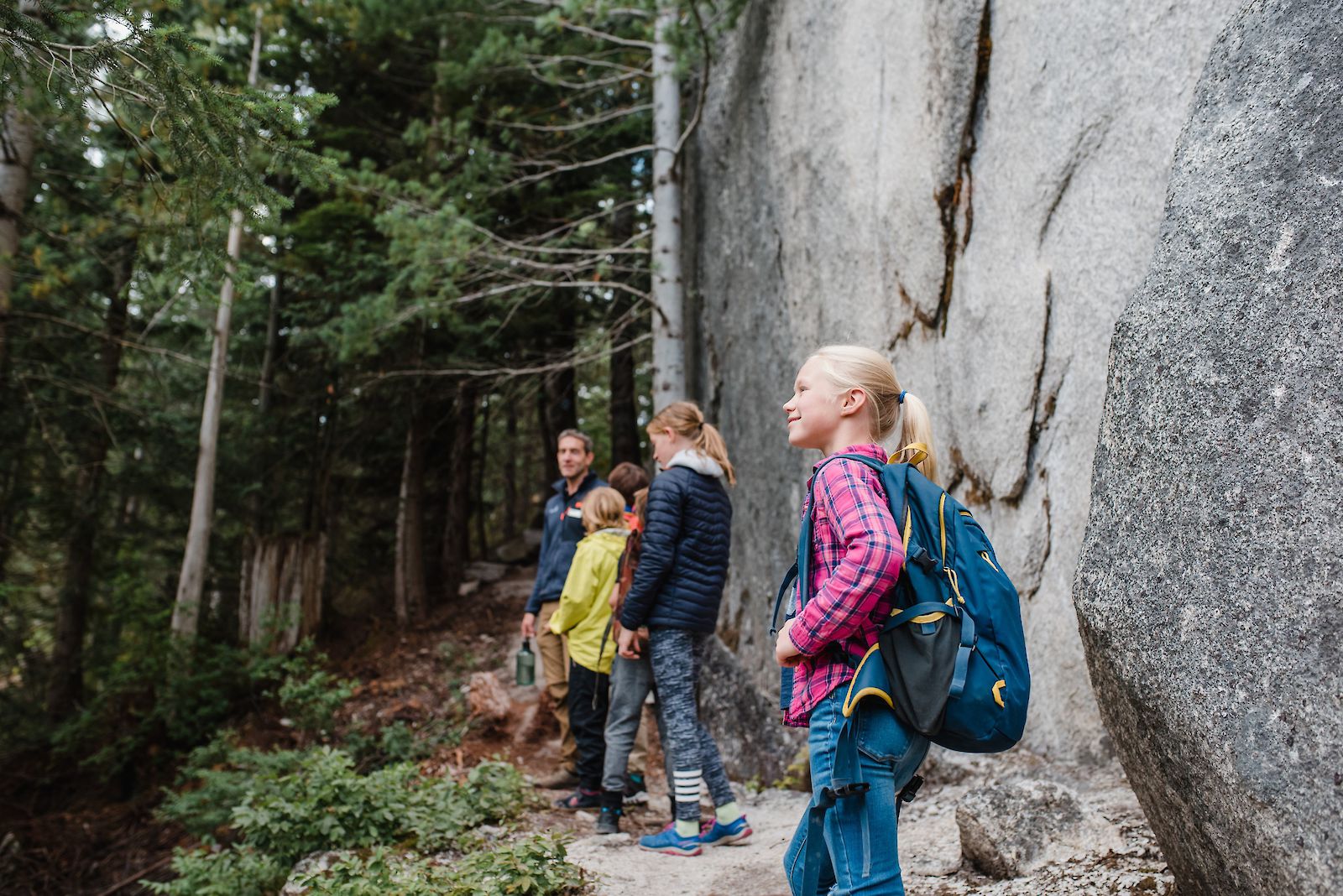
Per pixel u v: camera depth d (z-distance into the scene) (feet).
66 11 11.98
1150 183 12.97
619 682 14.33
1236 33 7.21
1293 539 5.49
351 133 37.32
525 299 31.37
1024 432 15.03
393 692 29.78
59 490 39.17
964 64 16.87
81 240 27.84
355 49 37.22
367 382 36.04
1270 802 5.26
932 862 11.09
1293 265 5.95
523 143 35.45
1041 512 14.67
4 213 20.10
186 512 41.55
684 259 32.37
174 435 38.50
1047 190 14.89
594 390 65.87
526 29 32.86
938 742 6.06
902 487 6.30
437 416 41.22
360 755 24.44
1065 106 14.61
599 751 15.52
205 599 39.75
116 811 28.84
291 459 41.93
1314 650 5.25
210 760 26.23
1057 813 10.23
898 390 7.09
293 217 37.81
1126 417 6.86
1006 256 15.70
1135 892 8.39
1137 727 6.38
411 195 28.86
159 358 39.96
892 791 6.01
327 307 34.30
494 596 39.50
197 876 14.35
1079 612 6.88
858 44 20.57
